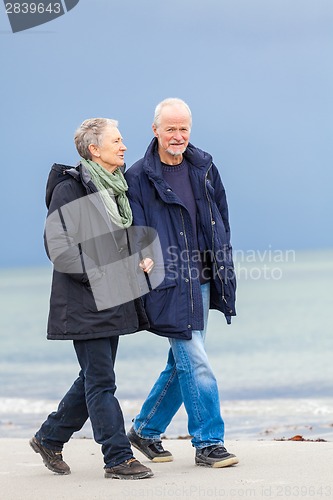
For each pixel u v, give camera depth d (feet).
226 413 111.65
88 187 59.41
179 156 63.82
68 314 58.75
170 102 62.95
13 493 56.34
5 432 100.32
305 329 263.90
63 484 58.44
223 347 221.87
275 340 234.58
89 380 59.36
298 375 157.38
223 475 59.21
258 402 122.42
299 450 67.51
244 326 282.77
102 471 62.54
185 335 61.98
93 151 60.85
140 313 61.11
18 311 448.65
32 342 266.77
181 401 65.41
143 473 58.70
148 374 171.73
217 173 65.36
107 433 58.90
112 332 58.75
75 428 61.67
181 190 63.67
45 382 165.99
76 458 67.97
